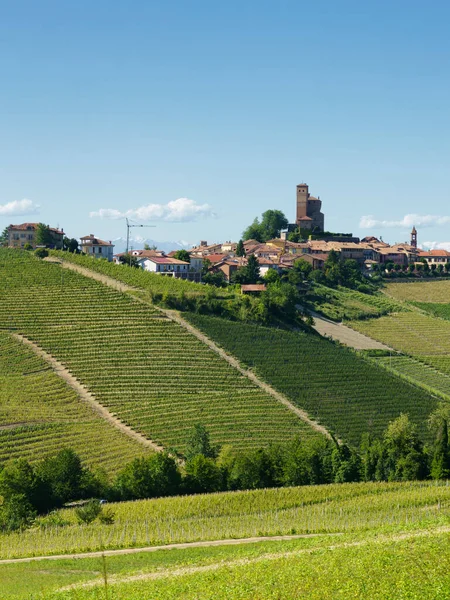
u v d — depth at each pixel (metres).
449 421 165.12
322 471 132.75
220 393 177.12
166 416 163.25
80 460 133.75
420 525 79.50
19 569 81.75
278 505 112.44
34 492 115.81
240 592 62.28
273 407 174.12
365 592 58.94
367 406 182.00
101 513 105.38
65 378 174.38
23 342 187.88
